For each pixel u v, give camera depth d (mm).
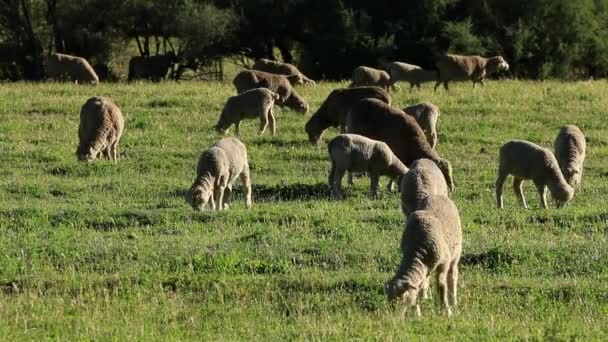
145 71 127500
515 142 51375
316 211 48094
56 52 131750
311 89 92062
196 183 47406
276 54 151375
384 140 59125
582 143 57906
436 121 69875
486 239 42719
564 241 42500
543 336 30516
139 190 54188
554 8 126438
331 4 127438
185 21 125062
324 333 30578
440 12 126500
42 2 131250
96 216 46469
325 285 35844
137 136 70562
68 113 79438
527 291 35562
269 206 49625
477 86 97875
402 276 31172
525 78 126500
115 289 35406
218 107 81375
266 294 35062
